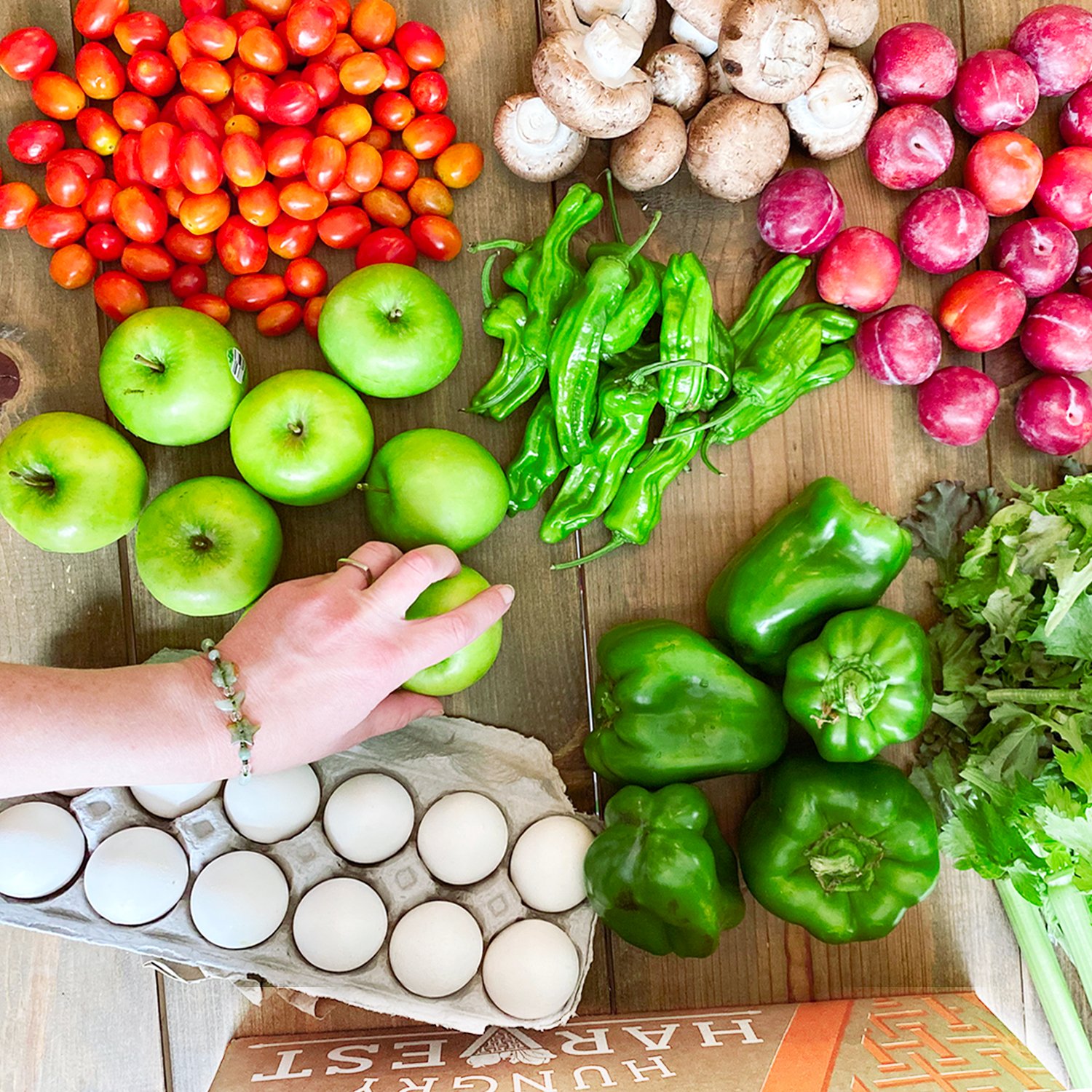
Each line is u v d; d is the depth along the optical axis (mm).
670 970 936
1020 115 923
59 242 892
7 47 879
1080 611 854
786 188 888
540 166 898
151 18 886
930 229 906
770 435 964
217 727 713
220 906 802
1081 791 825
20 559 910
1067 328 914
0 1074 896
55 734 684
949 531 951
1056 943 950
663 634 874
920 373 911
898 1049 787
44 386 918
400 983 833
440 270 940
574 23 874
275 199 879
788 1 791
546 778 907
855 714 806
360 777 852
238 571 812
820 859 830
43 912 815
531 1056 821
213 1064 909
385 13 885
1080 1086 873
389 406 937
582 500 912
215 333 833
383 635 750
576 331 838
